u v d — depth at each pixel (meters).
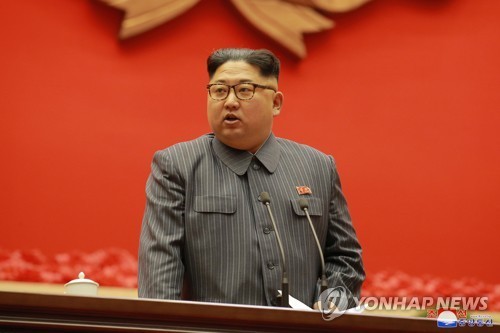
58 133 12.52
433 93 13.66
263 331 5.73
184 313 5.58
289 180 7.72
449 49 13.80
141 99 12.88
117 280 12.18
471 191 13.48
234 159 7.71
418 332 5.91
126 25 12.76
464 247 13.28
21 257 11.98
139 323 5.57
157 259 7.15
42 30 12.70
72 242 12.25
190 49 13.13
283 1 13.32
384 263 13.05
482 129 13.67
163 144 12.83
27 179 12.30
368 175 13.32
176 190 7.44
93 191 12.48
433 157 13.51
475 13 13.83
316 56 13.48
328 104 13.38
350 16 13.66
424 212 13.34
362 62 13.59
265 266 7.24
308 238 7.50
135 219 12.53
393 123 13.51
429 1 13.85
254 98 7.71
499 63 13.83
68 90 12.66
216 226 7.32
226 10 13.30
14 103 12.45
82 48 12.78
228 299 7.11
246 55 7.83
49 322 5.44
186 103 13.00
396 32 13.75
